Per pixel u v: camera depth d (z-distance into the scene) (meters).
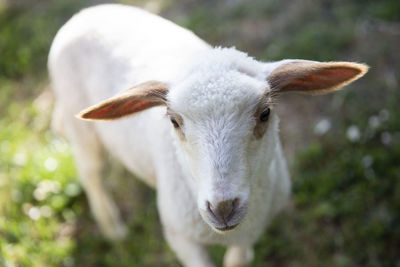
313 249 1.07
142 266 1.09
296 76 0.77
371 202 1.10
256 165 0.77
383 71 1.29
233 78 0.75
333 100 1.26
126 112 0.83
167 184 0.89
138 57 0.95
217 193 0.73
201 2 1.65
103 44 0.98
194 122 0.75
